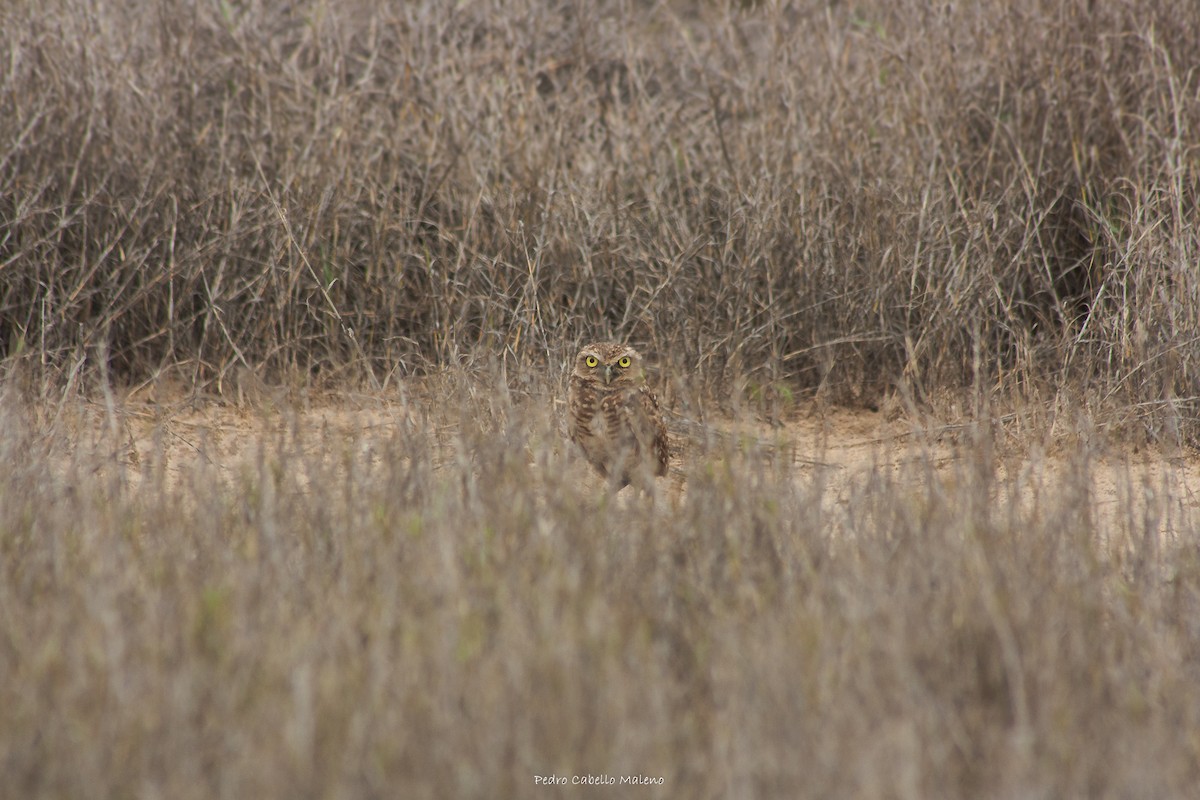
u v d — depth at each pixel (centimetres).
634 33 3178
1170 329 2238
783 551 1505
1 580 1394
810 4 3038
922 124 2678
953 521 1529
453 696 1159
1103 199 2561
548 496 1573
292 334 2508
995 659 1271
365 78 2786
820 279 2525
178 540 1502
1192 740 1174
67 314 2456
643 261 2569
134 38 2811
